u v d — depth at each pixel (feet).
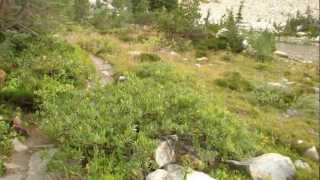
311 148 52.85
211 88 69.10
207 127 40.83
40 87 48.55
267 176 39.14
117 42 92.68
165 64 69.10
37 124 42.78
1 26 56.54
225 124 42.37
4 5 56.59
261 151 44.80
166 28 110.32
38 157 37.24
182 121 40.86
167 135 38.83
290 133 57.00
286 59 112.68
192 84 65.00
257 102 67.87
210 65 87.45
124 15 124.98
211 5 298.97
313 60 131.34
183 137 39.34
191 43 104.63
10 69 51.88
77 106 40.91
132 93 45.14
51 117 39.60
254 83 76.23
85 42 81.51
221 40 107.76
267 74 87.97
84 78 56.18
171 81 62.80
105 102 42.16
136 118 39.42
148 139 36.60
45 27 62.34
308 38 200.85
